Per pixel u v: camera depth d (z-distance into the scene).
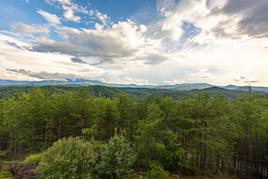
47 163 19.97
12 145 53.47
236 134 42.38
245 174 47.09
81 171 20.55
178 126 40.66
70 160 20.16
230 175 46.16
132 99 43.69
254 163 47.97
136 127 40.53
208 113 39.09
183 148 39.81
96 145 25.09
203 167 41.19
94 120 41.72
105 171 22.17
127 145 24.64
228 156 44.00
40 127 48.75
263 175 48.38
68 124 46.19
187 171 39.00
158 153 36.84
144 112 41.44
